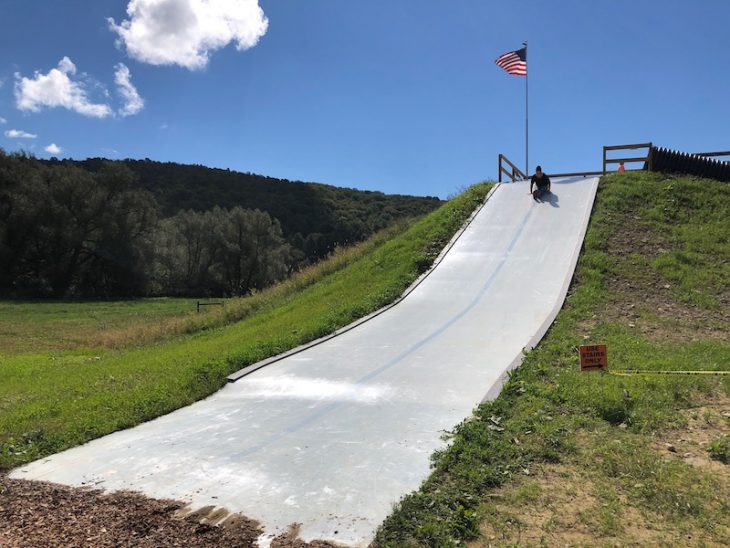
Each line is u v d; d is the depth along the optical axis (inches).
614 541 149.9
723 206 629.6
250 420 275.7
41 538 165.2
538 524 160.2
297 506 183.0
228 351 423.8
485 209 720.3
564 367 300.4
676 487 175.5
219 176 4133.9
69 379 434.6
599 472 188.2
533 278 502.3
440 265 581.3
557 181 778.8
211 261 2447.1
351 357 374.6
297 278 794.8
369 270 636.7
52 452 255.1
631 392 249.0
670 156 750.5
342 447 230.5
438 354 359.3
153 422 289.7
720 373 265.7
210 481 207.3
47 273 1919.3
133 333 787.4
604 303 424.2
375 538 159.9
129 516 181.2
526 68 874.8
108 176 2041.1
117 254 2020.2
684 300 430.6
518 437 217.2
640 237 561.0
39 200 1884.8
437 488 185.3
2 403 367.9
